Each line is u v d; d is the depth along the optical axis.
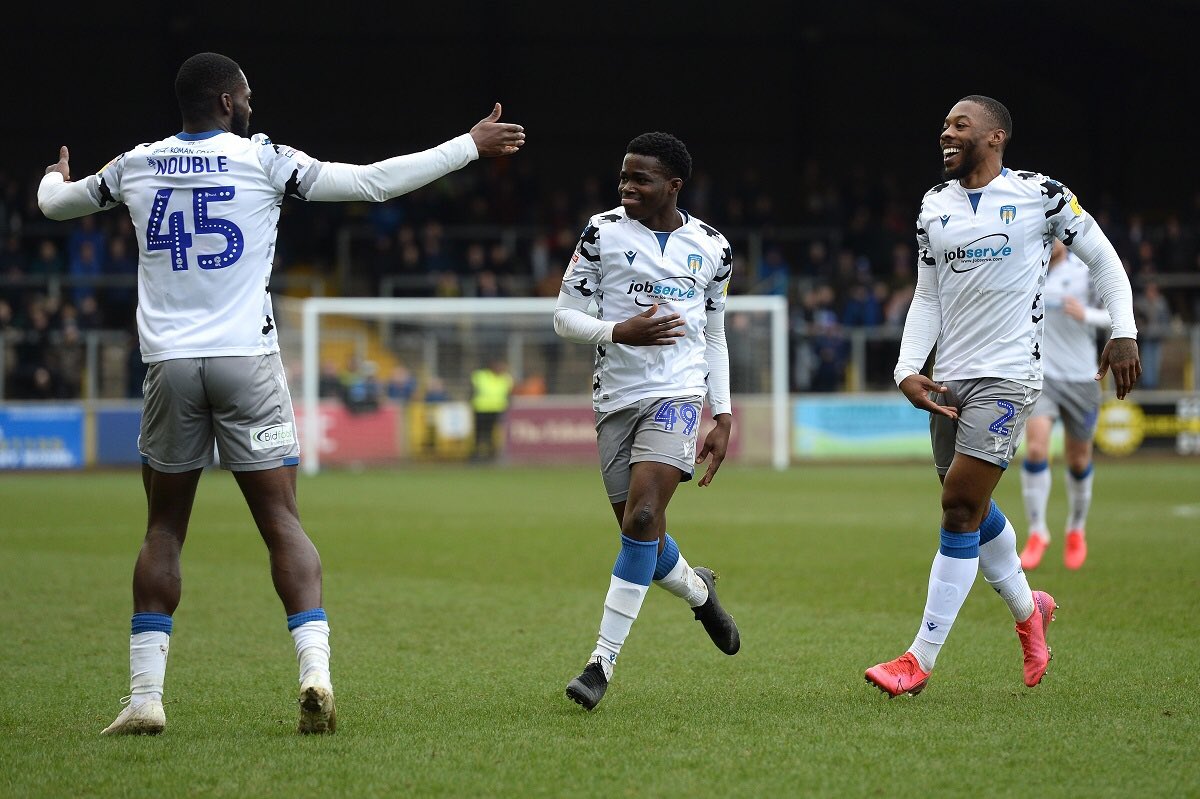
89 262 89.88
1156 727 16.34
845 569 32.44
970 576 18.27
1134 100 110.75
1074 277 32.31
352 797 13.61
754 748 15.45
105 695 19.08
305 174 16.66
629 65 113.88
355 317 81.38
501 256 94.62
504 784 14.01
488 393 80.12
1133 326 18.22
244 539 39.81
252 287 16.75
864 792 13.63
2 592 29.50
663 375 18.19
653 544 17.86
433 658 21.83
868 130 115.81
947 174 19.16
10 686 19.70
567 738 16.03
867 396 81.56
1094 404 32.31
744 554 35.44
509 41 112.25
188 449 16.86
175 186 16.59
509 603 27.86
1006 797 13.44
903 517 46.03
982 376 18.53
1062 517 45.12
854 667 20.75
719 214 103.31
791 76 114.94
